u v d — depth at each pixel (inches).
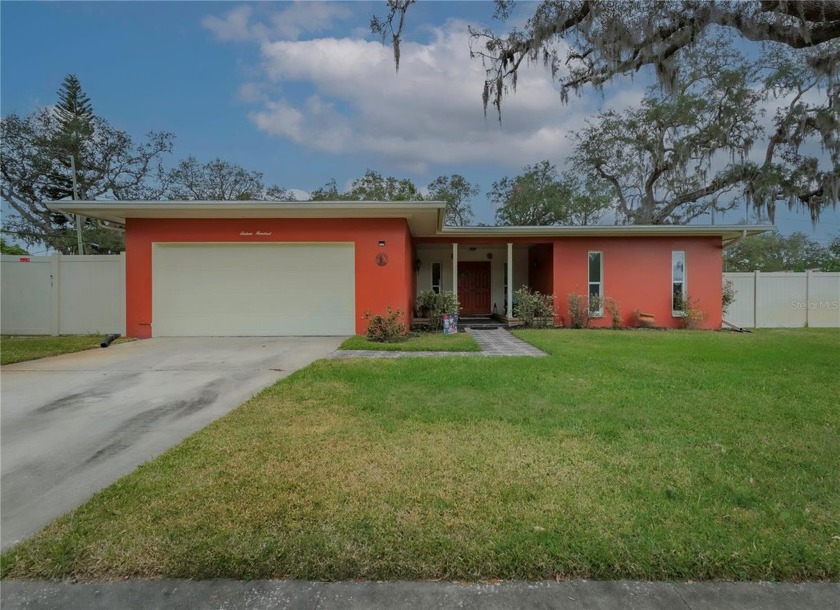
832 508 92.6
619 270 499.2
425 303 475.5
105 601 68.9
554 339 376.2
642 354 289.6
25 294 430.9
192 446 129.1
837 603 67.9
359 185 1024.9
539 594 69.9
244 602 68.6
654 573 73.7
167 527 86.6
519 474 108.8
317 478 107.4
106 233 886.4
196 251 409.7
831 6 195.9
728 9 230.1
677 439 132.8
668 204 783.7
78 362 277.0
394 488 101.8
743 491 99.3
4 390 205.0
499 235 499.8
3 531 88.1
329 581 73.2
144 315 405.1
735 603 67.9
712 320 486.9
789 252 1044.5
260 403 174.2
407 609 67.2
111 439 141.2
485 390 193.0
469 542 81.1
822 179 500.7
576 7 261.7
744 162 605.9
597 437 134.5
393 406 168.7
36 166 855.1
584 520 87.8
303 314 412.5
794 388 194.7
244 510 92.5
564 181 945.5
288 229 409.4
